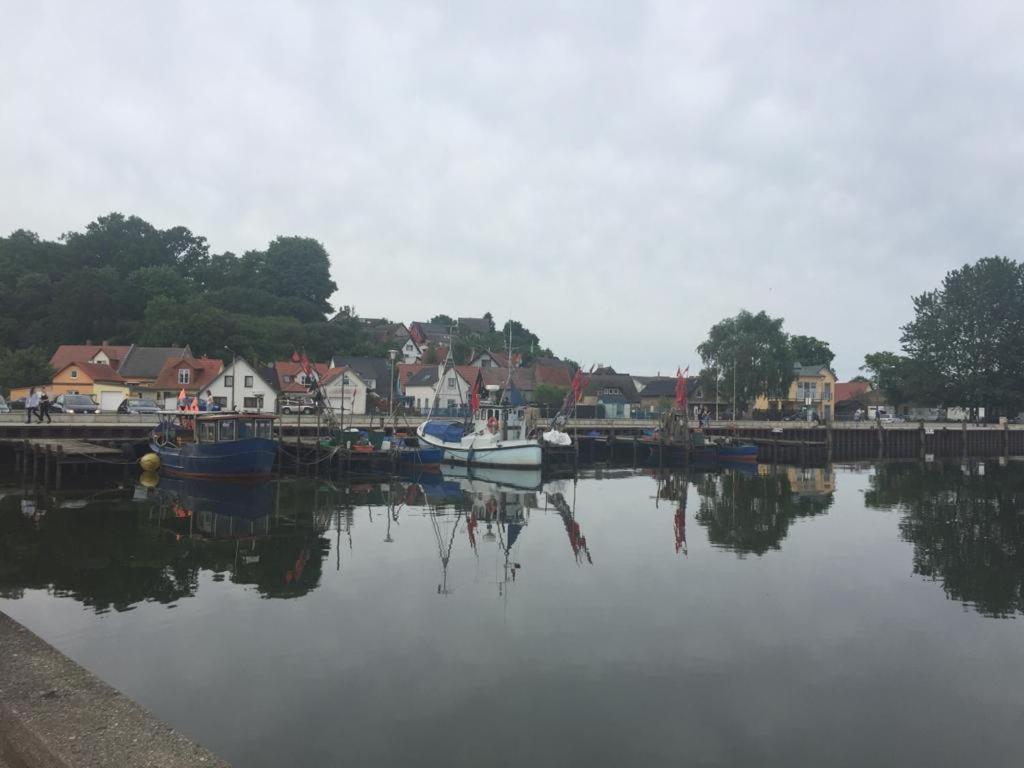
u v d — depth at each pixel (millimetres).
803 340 134875
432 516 28594
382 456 46500
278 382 89250
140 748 5418
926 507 32719
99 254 125500
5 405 54812
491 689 11547
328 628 14375
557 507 31922
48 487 35750
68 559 20047
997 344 87312
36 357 78250
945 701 11422
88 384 78500
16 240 115125
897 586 18047
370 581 18031
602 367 121562
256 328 108250
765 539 24219
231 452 37344
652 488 40500
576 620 15055
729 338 87312
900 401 98625
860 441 82438
